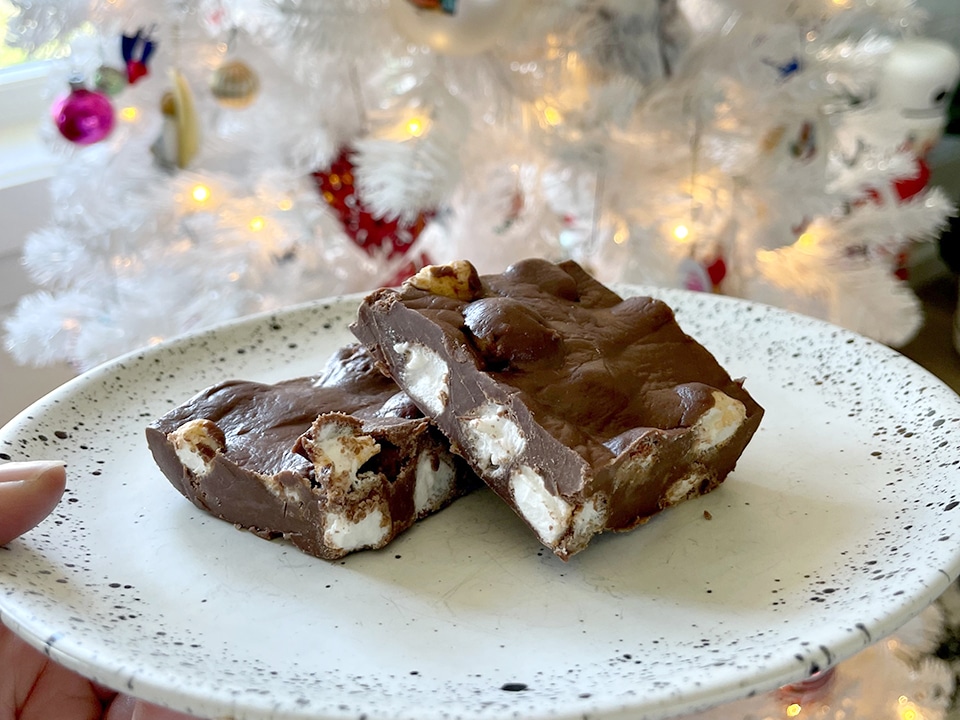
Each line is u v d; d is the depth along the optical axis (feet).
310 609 0.52
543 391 0.57
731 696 0.42
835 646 0.44
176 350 0.77
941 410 0.65
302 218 1.10
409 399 0.63
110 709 0.67
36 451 0.64
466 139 0.99
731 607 0.51
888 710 0.79
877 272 1.22
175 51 1.08
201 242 1.13
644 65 1.07
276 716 0.41
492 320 0.59
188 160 1.11
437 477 0.61
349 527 0.56
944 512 0.55
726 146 1.12
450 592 0.54
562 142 1.05
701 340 0.81
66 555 0.55
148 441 0.62
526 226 1.17
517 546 0.58
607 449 0.55
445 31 0.91
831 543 0.56
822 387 0.73
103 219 1.09
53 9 0.97
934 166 1.69
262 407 0.64
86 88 1.04
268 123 1.10
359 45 0.96
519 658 0.48
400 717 0.40
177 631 0.50
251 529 0.59
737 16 1.05
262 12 1.04
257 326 0.81
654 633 0.49
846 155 1.22
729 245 1.16
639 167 1.11
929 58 1.36
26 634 0.46
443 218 1.19
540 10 0.99
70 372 1.42
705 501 0.61
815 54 1.07
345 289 1.18
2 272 1.30
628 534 0.58
